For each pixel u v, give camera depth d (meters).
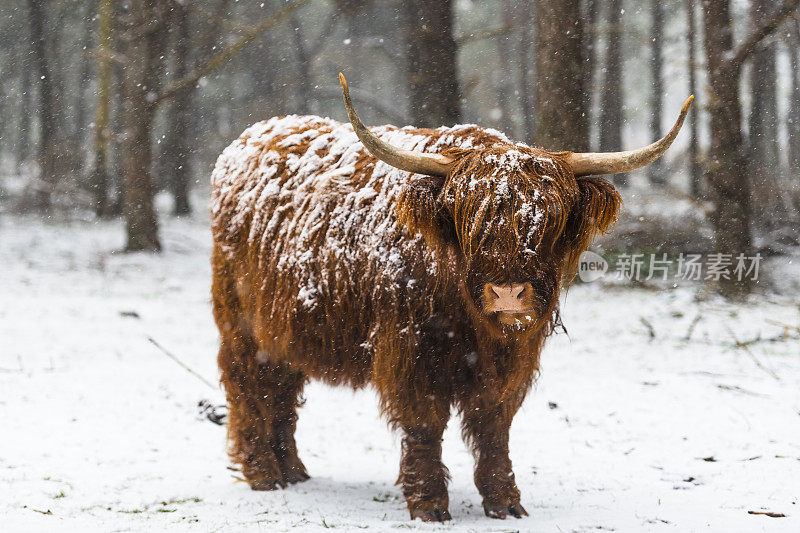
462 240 5.69
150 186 29.23
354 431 10.25
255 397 7.94
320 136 7.54
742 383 11.95
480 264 5.56
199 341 15.58
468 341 6.24
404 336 6.25
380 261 6.38
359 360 6.77
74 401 10.78
